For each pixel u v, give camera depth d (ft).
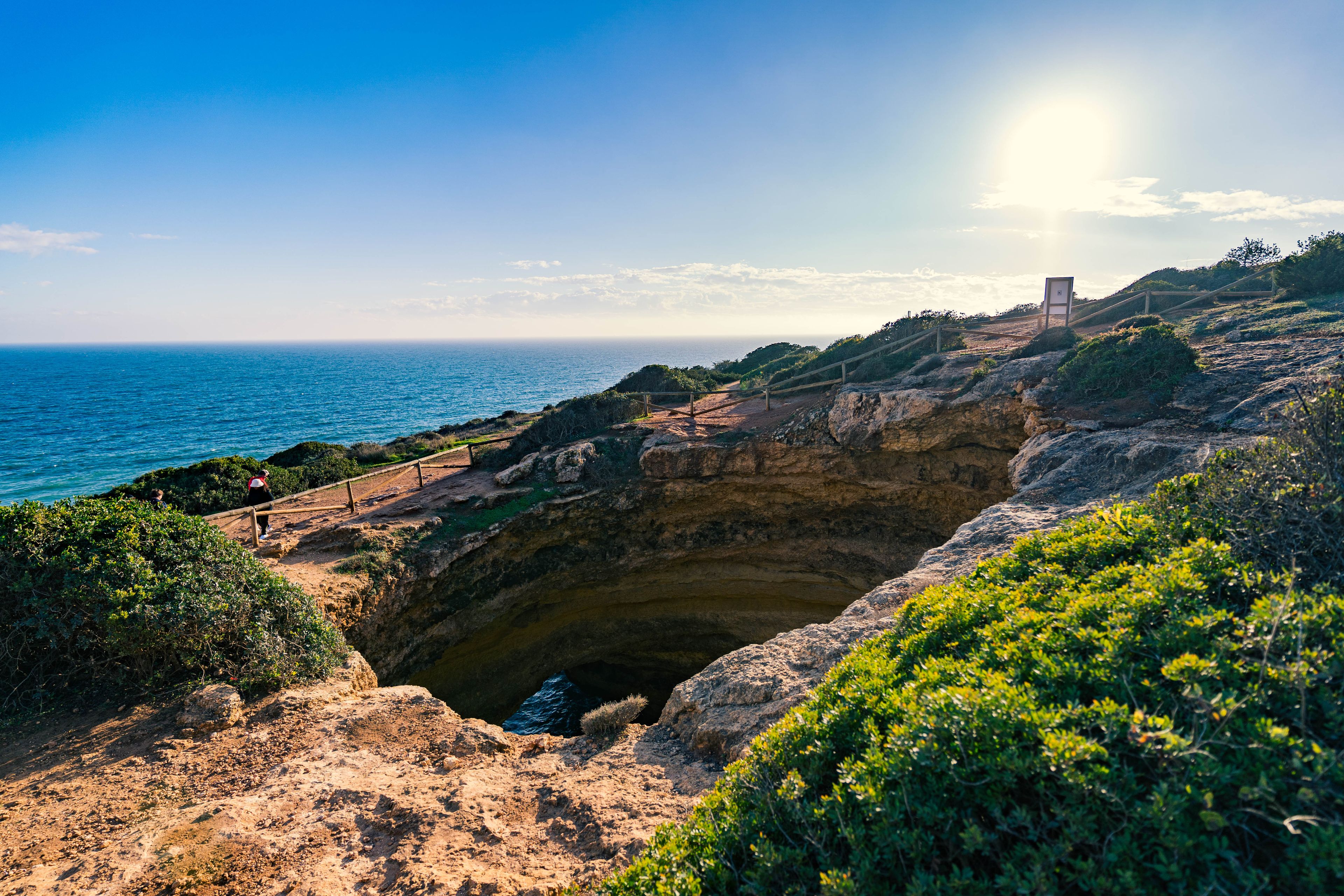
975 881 10.37
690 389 110.01
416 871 19.60
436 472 84.33
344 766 25.75
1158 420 46.68
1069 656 15.06
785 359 135.85
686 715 28.43
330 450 101.19
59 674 29.81
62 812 22.76
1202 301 85.87
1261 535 17.17
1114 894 9.48
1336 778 9.68
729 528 79.15
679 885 13.99
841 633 29.78
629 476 76.02
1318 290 72.08
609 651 82.43
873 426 68.85
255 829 21.77
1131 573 18.51
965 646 19.33
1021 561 24.02
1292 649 12.21
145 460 200.44
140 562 30.40
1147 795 10.68
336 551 58.18
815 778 15.70
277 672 31.58
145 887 19.16
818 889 12.33
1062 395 56.70
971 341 86.79
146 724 28.02
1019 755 11.68
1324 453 18.11
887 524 76.02
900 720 15.83
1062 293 71.61
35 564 29.71
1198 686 11.49
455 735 28.27
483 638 69.62
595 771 25.40
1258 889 8.98
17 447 226.99
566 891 18.29
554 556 73.77
